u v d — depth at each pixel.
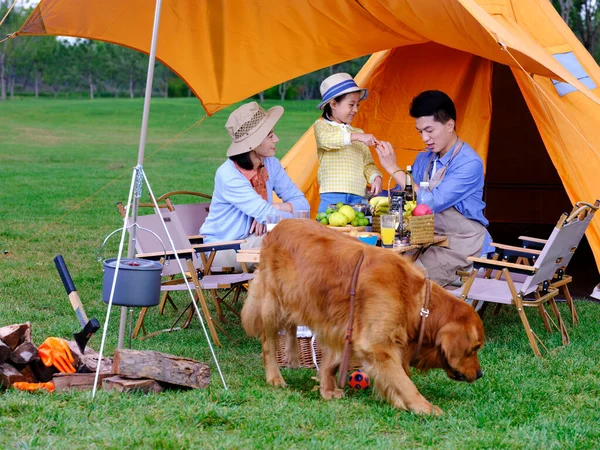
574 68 6.85
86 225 10.77
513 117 10.78
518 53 5.45
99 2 6.27
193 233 6.31
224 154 23.86
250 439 3.48
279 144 26.44
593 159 6.32
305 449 3.39
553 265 5.32
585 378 4.66
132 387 4.04
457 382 4.54
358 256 4.01
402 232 5.30
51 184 15.67
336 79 6.32
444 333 3.92
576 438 3.59
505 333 5.75
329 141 6.28
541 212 11.37
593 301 6.90
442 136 5.80
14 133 30.20
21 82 76.62
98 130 32.97
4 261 8.17
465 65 7.55
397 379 3.89
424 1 5.60
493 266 5.10
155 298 4.23
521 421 3.88
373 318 3.87
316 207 8.02
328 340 4.07
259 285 4.50
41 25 6.37
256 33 7.20
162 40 7.07
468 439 3.53
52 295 6.78
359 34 7.30
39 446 3.26
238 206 5.84
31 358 4.24
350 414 3.92
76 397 3.91
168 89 76.81
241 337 5.66
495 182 11.46
